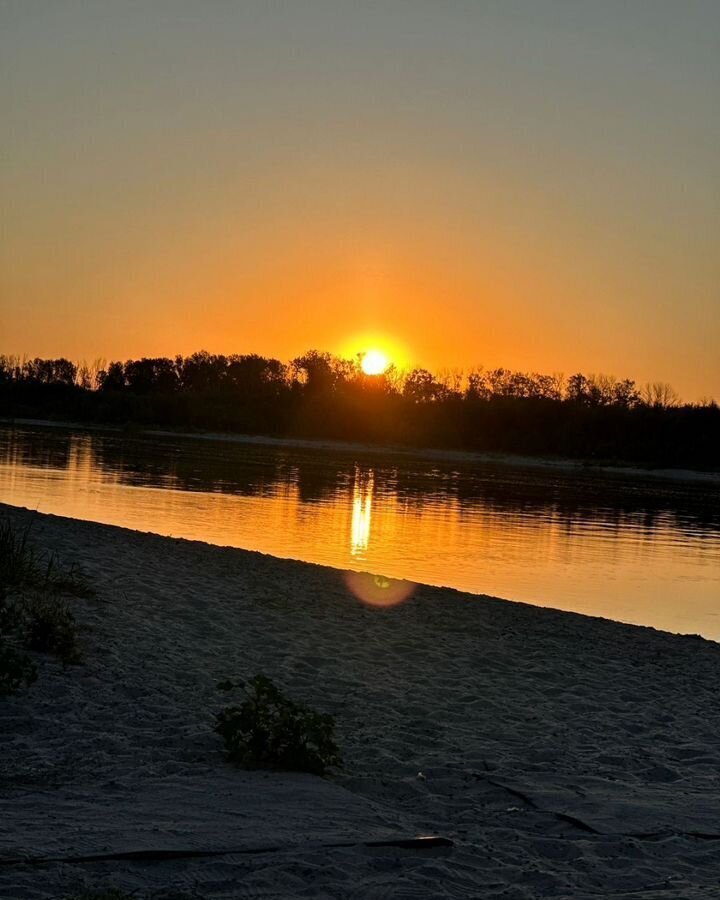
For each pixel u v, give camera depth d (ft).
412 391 408.46
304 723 23.07
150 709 26.18
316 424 379.76
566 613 53.26
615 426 343.46
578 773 24.39
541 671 37.45
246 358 494.18
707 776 25.21
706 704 34.27
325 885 15.56
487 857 17.60
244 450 270.26
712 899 16.26
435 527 106.42
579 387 409.49
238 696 28.63
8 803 18.28
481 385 418.92
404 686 32.71
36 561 44.47
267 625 40.47
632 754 26.71
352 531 97.19
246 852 16.58
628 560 90.84
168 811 18.42
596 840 19.13
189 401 400.26
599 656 41.88
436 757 24.68
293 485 153.38
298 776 21.54
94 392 437.99
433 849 17.71
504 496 162.30
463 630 44.70
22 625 31.30
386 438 369.30
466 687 33.50
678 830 19.95
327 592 51.39
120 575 46.88
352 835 17.84
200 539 84.17
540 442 349.41
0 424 353.31
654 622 61.05
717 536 119.65
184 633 36.60
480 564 80.94
